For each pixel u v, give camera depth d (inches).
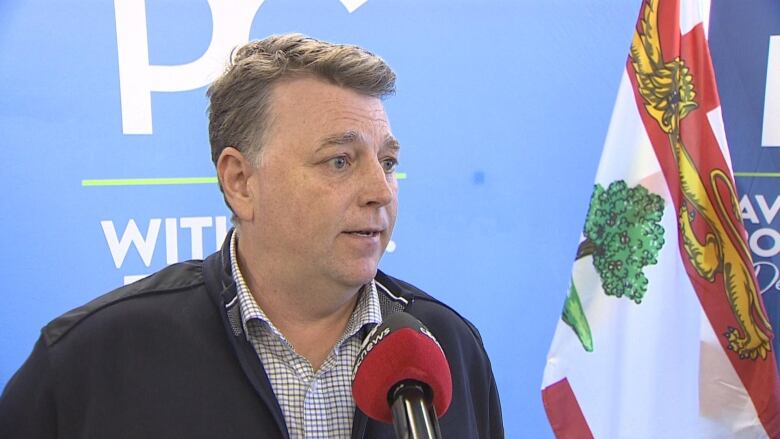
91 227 72.7
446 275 79.4
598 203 72.0
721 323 69.9
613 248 71.9
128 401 34.9
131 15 71.9
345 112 34.4
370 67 35.3
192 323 37.2
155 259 74.4
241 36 74.2
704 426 70.7
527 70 78.5
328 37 75.8
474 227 79.3
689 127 70.4
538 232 79.9
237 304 37.0
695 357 71.3
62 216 71.9
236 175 37.7
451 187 78.6
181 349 36.3
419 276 79.0
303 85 34.9
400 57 76.9
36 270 71.7
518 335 80.6
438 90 77.6
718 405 70.2
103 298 39.4
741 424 69.6
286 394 36.6
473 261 79.5
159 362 35.9
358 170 35.0
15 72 69.9
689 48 71.0
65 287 72.4
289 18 75.1
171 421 34.5
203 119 74.2
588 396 71.9
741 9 76.8
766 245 78.0
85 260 72.7
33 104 70.4
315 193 34.2
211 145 39.3
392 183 37.1
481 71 78.0
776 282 78.1
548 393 72.4
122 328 36.8
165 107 73.5
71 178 71.9
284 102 34.9
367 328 39.0
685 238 70.6
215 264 40.0
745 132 77.5
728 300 69.7
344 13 75.8
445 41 77.4
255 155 35.8
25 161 70.7
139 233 73.8
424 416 27.9
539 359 81.0
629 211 71.6
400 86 77.0
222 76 38.1
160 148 73.7
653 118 71.1
